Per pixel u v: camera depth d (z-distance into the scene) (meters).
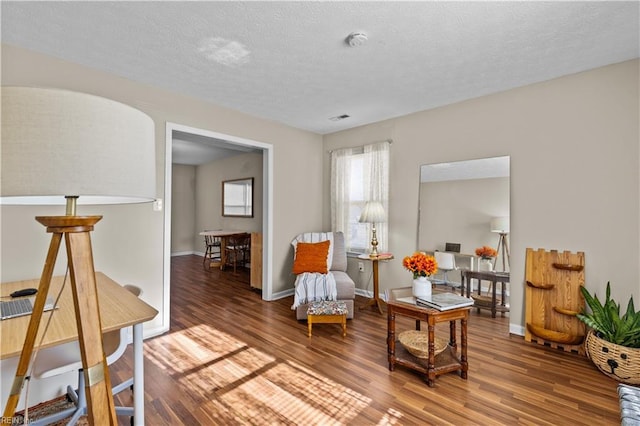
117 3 1.73
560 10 1.80
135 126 0.84
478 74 2.66
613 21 1.90
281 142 4.15
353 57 2.36
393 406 1.84
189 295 4.23
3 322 1.30
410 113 3.72
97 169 0.74
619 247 2.45
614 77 2.46
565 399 1.90
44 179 0.68
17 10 1.78
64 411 1.70
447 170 3.44
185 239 7.99
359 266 4.29
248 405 1.85
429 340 2.05
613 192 2.47
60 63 2.37
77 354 1.54
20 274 2.17
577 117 2.63
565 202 2.69
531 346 2.65
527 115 2.89
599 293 2.53
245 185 6.33
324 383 2.09
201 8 1.78
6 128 0.66
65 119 0.70
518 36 2.07
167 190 2.96
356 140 4.31
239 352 2.54
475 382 2.09
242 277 5.36
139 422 1.43
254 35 2.06
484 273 3.17
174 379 2.13
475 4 1.74
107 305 1.53
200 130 3.24
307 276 3.42
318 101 3.30
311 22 1.92
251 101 3.30
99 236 2.57
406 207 3.79
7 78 2.15
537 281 2.79
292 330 3.01
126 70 2.57
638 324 2.14
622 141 2.43
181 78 2.73
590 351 2.29
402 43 2.16
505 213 3.02
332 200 4.54
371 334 2.93
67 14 1.82
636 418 1.18
